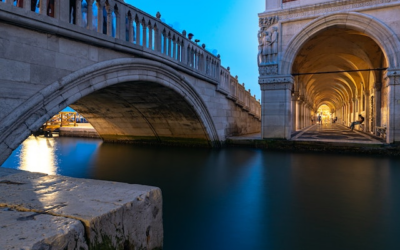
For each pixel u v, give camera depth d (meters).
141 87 9.89
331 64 21.75
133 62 7.81
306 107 31.00
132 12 7.74
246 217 4.45
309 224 4.14
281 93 13.28
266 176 7.47
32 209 1.95
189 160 10.23
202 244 3.51
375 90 16.47
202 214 4.60
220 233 3.84
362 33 13.18
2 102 4.87
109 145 15.71
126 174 7.86
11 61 5.00
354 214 4.55
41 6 5.40
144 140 16.23
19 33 5.14
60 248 1.54
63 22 5.73
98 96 11.56
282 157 10.70
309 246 3.44
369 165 8.93
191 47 11.23
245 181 6.95
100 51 6.91
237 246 3.46
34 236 1.49
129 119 14.80
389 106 11.17
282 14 13.20
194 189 6.19
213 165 9.17
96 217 1.83
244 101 19.17
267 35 13.41
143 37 8.28
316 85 32.62
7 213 1.87
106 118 15.32
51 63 5.70
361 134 17.20
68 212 1.90
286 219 4.34
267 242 3.56
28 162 10.01
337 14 12.09
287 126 13.23
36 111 5.39
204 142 14.02
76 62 6.25
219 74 13.97
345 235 3.75
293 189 6.12
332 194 5.71
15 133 5.01
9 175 2.99
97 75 6.77
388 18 11.23
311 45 15.69
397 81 11.02
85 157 11.12
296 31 12.98
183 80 10.55
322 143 12.24
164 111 13.00
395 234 3.76
